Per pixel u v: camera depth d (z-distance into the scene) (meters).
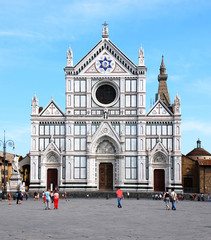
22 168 114.50
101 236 27.81
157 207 61.81
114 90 103.12
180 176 99.44
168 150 100.38
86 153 100.62
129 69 102.62
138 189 99.00
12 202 75.75
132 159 100.44
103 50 103.50
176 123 100.81
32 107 101.81
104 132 101.12
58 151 100.69
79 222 36.97
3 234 28.72
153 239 26.56
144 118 100.94
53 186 100.75
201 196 91.94
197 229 32.12
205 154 135.25
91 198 93.62
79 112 101.94
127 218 41.38
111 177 101.50
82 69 103.12
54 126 101.81
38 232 29.80
